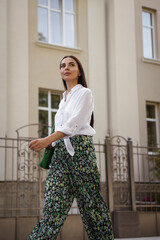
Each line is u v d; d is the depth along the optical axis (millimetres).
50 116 8883
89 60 9586
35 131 8375
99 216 2146
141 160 9477
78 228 6191
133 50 10102
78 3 9734
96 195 2158
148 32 10906
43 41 9133
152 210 7711
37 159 6301
